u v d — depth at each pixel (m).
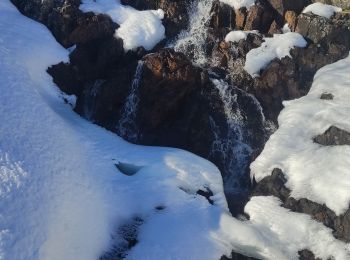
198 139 16.33
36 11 18.58
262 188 14.24
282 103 16.72
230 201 14.70
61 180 12.86
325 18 17.80
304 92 16.92
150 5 18.94
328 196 13.12
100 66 17.52
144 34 17.69
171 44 18.16
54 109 16.17
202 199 13.62
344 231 12.65
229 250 12.51
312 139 14.77
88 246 11.82
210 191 14.02
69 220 12.00
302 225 12.99
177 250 12.17
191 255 12.12
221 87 16.81
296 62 17.33
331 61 17.28
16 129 13.60
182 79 16.20
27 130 13.77
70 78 17.36
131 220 12.97
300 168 14.01
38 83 16.52
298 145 14.77
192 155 15.02
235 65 17.38
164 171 14.20
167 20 18.42
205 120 16.48
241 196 15.03
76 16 18.03
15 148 13.02
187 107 16.59
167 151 15.08
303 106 15.78
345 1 18.23
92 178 13.52
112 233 12.51
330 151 14.01
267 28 18.44
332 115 14.91
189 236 12.52
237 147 16.41
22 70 15.84
